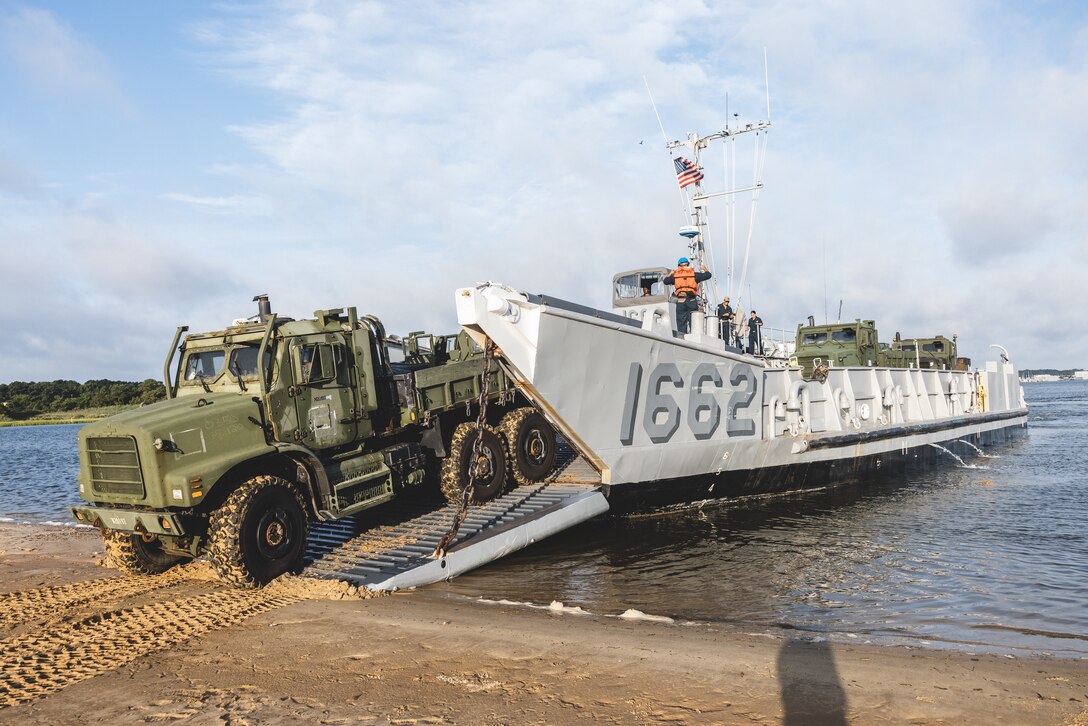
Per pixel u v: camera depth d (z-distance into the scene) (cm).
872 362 1655
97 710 420
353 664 481
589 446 909
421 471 903
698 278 1150
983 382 2175
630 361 939
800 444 1233
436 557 761
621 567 818
